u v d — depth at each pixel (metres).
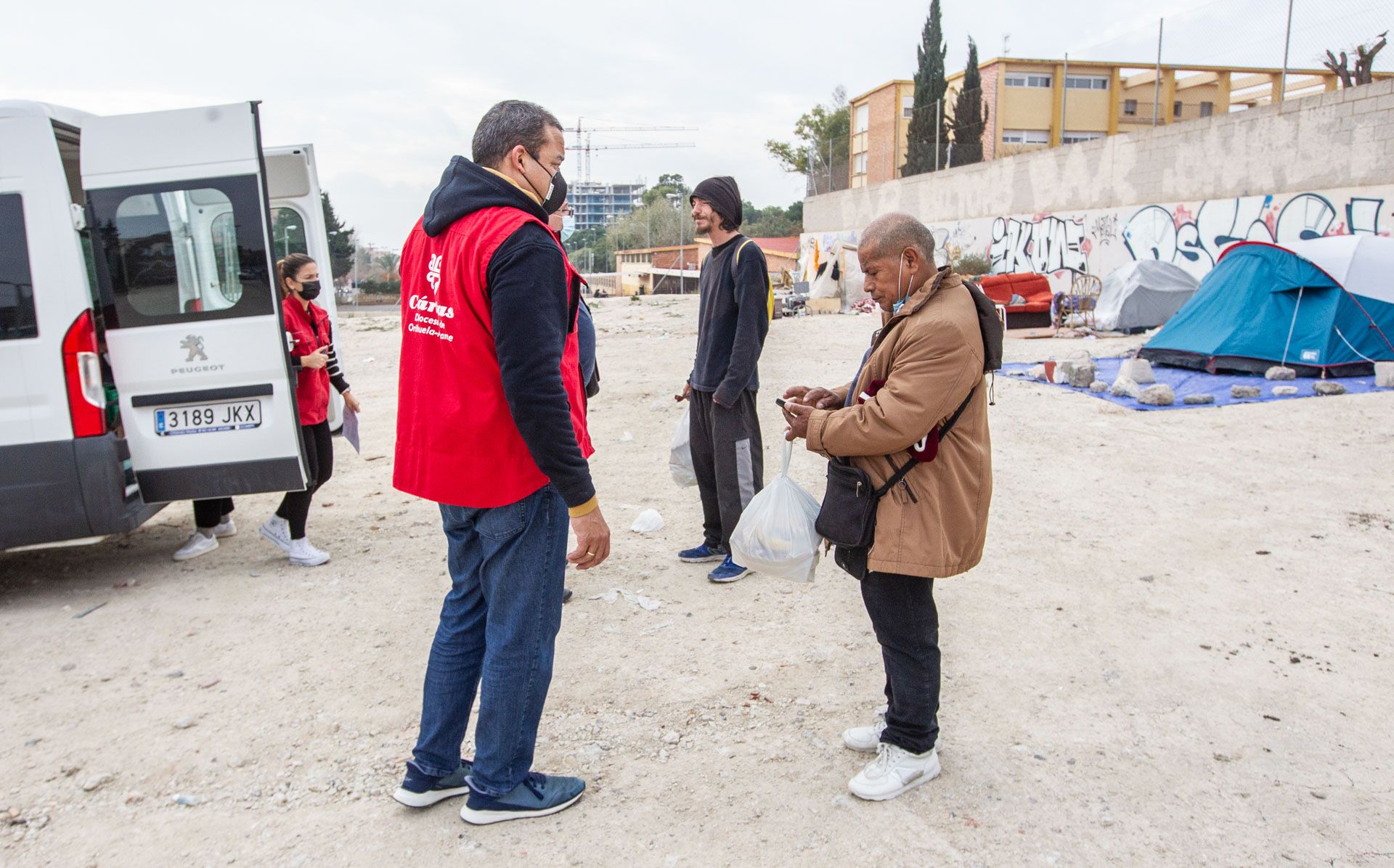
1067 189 22.88
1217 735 3.09
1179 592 4.35
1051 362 10.53
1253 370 10.20
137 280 4.60
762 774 2.92
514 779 2.66
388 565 5.07
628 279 66.56
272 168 6.34
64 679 3.72
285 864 2.52
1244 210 17.41
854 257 29.50
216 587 4.78
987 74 37.09
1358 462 6.55
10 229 4.40
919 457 2.59
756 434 4.63
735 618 4.19
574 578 4.74
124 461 4.66
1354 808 2.67
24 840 2.66
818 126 62.16
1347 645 3.73
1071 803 2.72
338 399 6.96
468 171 2.49
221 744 3.18
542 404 2.33
